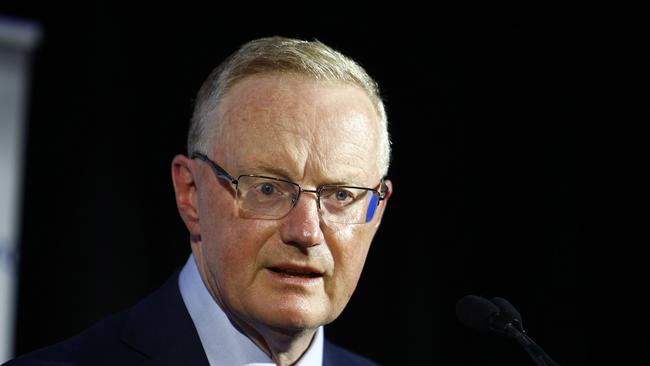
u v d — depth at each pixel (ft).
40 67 28.45
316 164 11.68
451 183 31.40
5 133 27.53
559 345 29.37
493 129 31.04
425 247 31.53
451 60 31.58
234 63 12.57
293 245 11.62
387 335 31.65
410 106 31.63
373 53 31.35
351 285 12.28
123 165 29.43
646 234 28.07
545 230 29.89
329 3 31.04
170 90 29.91
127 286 29.25
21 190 27.66
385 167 13.25
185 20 30.19
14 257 27.43
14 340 27.40
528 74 30.50
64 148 28.58
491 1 31.27
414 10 31.76
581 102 29.66
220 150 12.05
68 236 28.50
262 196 11.72
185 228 30.01
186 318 13.15
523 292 30.09
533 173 30.14
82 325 28.40
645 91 28.30
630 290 28.30
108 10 29.35
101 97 29.09
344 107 12.14
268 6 30.73
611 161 29.04
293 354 13.07
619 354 28.50
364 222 12.30
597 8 29.43
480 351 30.73
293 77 12.10
